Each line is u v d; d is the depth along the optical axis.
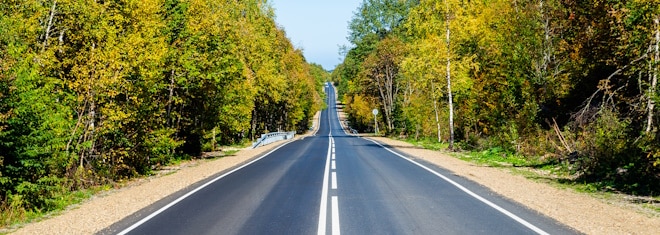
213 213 8.65
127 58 14.96
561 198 10.26
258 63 39.81
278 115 69.38
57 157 12.50
